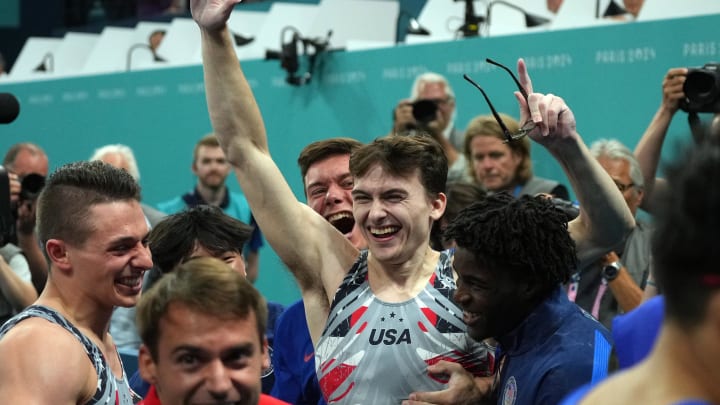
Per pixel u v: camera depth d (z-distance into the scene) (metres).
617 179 3.66
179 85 6.62
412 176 2.45
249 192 2.62
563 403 1.18
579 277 3.69
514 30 5.38
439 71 5.14
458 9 5.87
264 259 6.02
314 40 5.77
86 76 7.25
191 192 6.28
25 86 7.71
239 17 7.03
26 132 7.70
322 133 5.76
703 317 1.02
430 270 2.51
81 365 2.19
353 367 2.45
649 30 4.39
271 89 6.02
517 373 2.14
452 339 2.42
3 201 3.60
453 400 2.29
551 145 2.35
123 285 2.34
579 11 5.12
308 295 2.65
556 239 2.14
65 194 2.31
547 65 4.72
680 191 1.04
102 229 2.30
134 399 2.66
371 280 2.53
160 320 1.60
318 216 2.67
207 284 1.58
